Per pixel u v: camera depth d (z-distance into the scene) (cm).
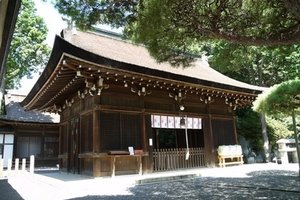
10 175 1267
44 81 994
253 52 578
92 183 800
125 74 895
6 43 424
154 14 410
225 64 579
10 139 1947
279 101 588
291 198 568
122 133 966
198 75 1277
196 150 1199
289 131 1872
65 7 476
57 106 1384
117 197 629
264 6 473
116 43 1318
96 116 911
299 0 347
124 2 475
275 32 450
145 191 709
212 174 1045
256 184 765
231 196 613
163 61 520
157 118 1088
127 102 1001
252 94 1322
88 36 1203
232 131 1356
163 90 1116
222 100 1350
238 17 482
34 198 668
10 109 2080
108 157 923
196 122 1219
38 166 1986
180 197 619
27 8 2045
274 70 1962
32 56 2144
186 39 499
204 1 448
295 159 1442
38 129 2052
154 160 1063
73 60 773
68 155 1189
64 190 737
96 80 912
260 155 1742
